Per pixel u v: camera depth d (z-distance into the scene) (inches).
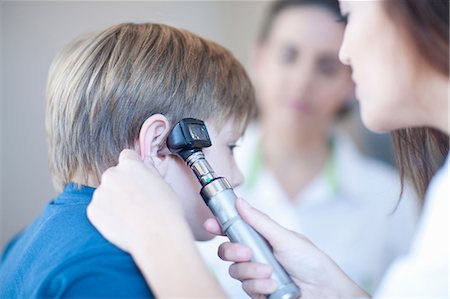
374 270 48.5
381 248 48.7
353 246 49.8
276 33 51.7
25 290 18.9
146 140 20.4
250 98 26.9
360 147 52.4
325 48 49.6
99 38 23.7
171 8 51.0
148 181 18.2
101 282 16.4
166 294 15.7
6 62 43.5
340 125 52.9
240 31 54.1
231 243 18.9
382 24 21.8
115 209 17.9
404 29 21.1
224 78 24.7
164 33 24.6
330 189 51.8
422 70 21.5
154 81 22.1
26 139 44.3
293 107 51.8
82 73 22.7
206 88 23.5
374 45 22.3
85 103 22.3
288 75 51.5
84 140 22.5
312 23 49.5
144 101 21.9
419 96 22.2
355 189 51.3
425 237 34.9
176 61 23.2
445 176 30.5
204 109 23.2
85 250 17.2
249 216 19.8
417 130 27.5
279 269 18.5
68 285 16.1
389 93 22.5
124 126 21.8
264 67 53.2
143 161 19.8
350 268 49.1
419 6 20.3
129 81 21.9
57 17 45.0
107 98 21.9
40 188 44.8
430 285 32.2
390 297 34.2
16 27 43.7
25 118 44.3
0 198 43.8
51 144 24.9
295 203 51.9
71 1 45.4
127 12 48.2
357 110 51.7
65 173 23.8
